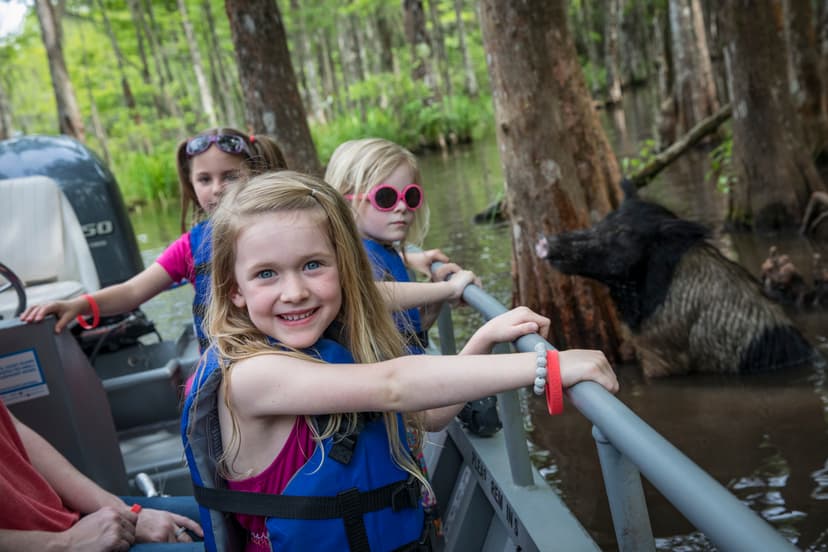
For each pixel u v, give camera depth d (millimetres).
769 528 920
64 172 5523
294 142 9242
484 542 2621
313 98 41812
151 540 2250
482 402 2660
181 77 44281
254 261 1674
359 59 43562
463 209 14430
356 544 1624
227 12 9148
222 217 1727
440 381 1602
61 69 22094
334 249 1748
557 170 6449
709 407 4797
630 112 33625
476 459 2586
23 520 2041
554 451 4359
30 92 55000
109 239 5617
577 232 5629
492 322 1883
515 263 6766
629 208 5652
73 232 4492
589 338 6453
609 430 1307
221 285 1770
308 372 1624
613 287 5742
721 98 18203
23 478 2139
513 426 2217
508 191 6684
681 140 11391
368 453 1654
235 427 1679
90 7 39562
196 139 3258
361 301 1835
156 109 42562
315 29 47250
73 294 3893
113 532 2082
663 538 3332
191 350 4387
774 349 5363
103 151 35156
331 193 1776
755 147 9953
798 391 4816
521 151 6480
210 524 1687
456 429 2840
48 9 21969
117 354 4555
